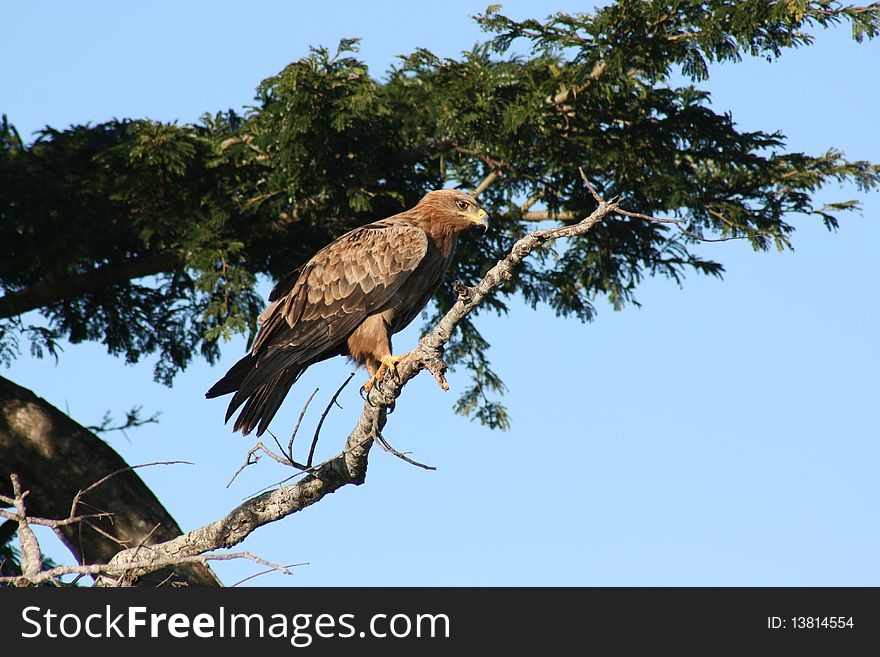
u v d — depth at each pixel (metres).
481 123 22.33
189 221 22.62
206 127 24.39
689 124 23.09
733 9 20.56
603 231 23.64
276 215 23.66
